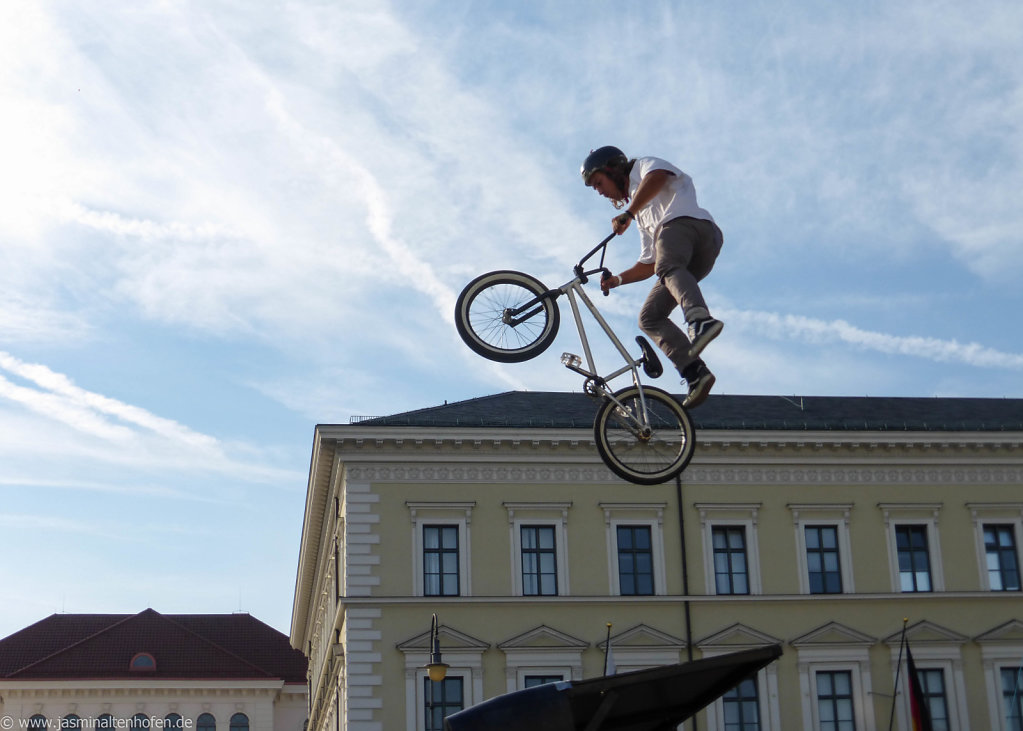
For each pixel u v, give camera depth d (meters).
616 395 10.37
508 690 38.12
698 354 9.13
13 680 73.25
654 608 39.59
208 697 75.56
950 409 47.44
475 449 40.34
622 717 8.91
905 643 38.19
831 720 39.28
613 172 10.03
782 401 47.16
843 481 41.81
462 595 38.91
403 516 39.50
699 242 9.49
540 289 10.58
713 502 40.97
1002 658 40.50
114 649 76.62
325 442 40.00
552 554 39.94
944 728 39.66
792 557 40.84
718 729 38.66
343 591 40.12
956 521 41.94
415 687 37.72
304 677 80.44
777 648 7.99
